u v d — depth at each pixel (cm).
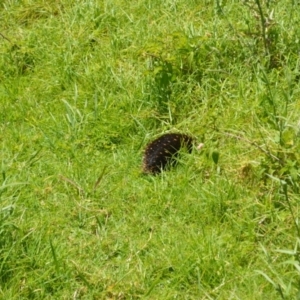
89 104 1700
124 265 1298
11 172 1520
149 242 1342
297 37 1720
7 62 1875
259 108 1566
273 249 1286
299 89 1597
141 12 1948
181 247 1311
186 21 1873
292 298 1170
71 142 1605
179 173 1479
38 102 1759
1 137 1647
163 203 1420
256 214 1364
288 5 1814
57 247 1327
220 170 1460
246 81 1656
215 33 1756
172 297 1236
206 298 1227
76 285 1270
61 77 1794
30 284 1261
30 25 2023
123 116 1645
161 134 1598
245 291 1222
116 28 1917
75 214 1419
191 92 1667
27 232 1352
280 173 1355
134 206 1429
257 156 1453
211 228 1359
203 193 1409
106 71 1752
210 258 1273
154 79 1677
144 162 1511
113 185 1479
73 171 1514
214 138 1542
